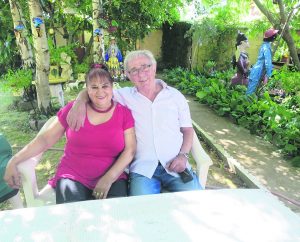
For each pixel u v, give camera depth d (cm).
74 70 878
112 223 139
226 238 130
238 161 411
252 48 1202
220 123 582
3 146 226
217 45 1177
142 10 962
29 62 614
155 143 236
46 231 134
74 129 211
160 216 144
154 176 236
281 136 458
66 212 147
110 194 211
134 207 151
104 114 214
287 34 650
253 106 558
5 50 822
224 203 155
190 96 834
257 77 635
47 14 881
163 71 1331
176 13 1282
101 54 687
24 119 560
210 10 1111
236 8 1037
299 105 596
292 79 681
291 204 312
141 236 131
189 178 232
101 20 673
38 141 218
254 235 132
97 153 216
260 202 156
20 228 136
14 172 212
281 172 382
